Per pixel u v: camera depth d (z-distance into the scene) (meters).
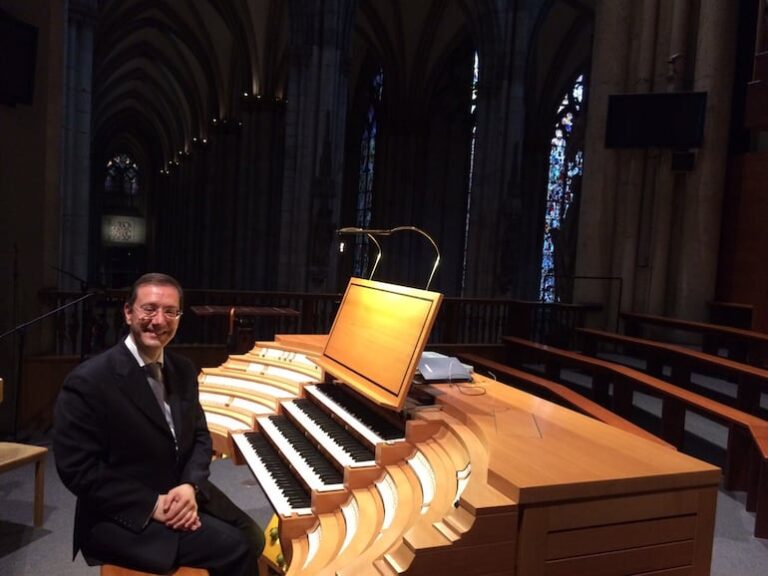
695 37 11.02
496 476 2.43
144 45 34.56
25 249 8.20
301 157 18.88
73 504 5.42
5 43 7.63
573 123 25.97
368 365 3.87
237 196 31.30
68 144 14.31
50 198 8.67
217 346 9.21
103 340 9.03
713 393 8.16
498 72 19.06
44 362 7.95
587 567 2.42
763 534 4.79
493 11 18.89
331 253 19.20
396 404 3.36
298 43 18.69
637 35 11.60
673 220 11.20
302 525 3.25
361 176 31.61
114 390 3.16
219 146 31.34
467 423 3.29
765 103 6.77
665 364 10.39
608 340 9.42
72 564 4.38
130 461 3.20
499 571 2.28
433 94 28.02
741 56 10.95
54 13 8.53
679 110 10.74
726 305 10.42
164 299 3.28
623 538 2.49
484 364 8.63
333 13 18.44
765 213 10.10
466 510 2.29
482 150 19.61
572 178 23.73
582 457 2.72
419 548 2.15
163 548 3.04
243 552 3.21
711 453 6.52
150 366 3.39
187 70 35.22
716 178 10.79
